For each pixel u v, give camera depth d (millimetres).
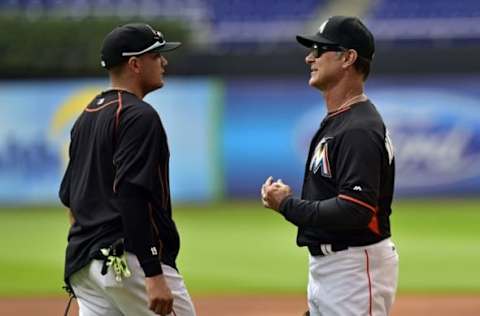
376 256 17141
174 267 17828
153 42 17844
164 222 17469
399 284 42875
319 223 16391
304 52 73375
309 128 73062
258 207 70250
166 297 16672
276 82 73125
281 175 73000
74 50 75562
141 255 16531
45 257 51031
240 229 60094
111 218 17297
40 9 87750
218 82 73062
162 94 73062
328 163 16828
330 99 17469
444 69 72062
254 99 73062
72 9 87625
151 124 16828
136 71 17812
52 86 73312
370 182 16219
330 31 17297
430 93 72000
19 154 73375
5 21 75688
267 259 49938
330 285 17156
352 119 16766
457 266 47156
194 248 53344
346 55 17188
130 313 17578
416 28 85812
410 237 55938
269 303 39094
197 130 73000
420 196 71875
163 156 17234
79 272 17828
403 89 72062
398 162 71938
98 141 17406
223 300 39781
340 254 17062
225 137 73000
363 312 16969
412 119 72062
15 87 73250
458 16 86938
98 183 17531
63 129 73250
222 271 46688
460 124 71812
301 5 89750
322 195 17062
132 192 16516
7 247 54344
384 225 17375
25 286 42906
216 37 86062
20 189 73188
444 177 71812
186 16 87375
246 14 88688
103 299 17922
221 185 72875
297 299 39906
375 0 89625
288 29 87375
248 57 73938
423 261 48594
